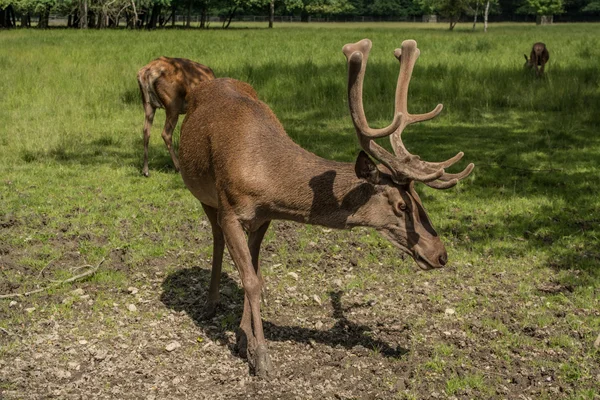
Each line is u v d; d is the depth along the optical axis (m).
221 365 4.77
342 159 10.09
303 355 4.91
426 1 90.19
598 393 4.45
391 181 4.40
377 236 7.25
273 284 6.09
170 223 7.43
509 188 8.92
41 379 4.50
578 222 7.65
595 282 6.12
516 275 6.34
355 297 5.87
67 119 12.58
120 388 4.44
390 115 13.28
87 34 37.97
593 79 16.58
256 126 4.69
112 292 5.84
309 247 6.90
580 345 5.05
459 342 5.08
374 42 31.38
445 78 16.67
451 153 10.64
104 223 7.35
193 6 61.59
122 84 15.82
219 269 5.44
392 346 5.05
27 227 7.15
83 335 5.09
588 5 94.44
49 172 9.25
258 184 4.50
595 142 11.33
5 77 16.20
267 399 4.36
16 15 77.56
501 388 4.51
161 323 5.34
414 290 6.00
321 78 16.72
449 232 7.39
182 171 5.22
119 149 10.74
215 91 5.24
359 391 4.47
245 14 99.44
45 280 5.96
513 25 80.19
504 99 14.83
